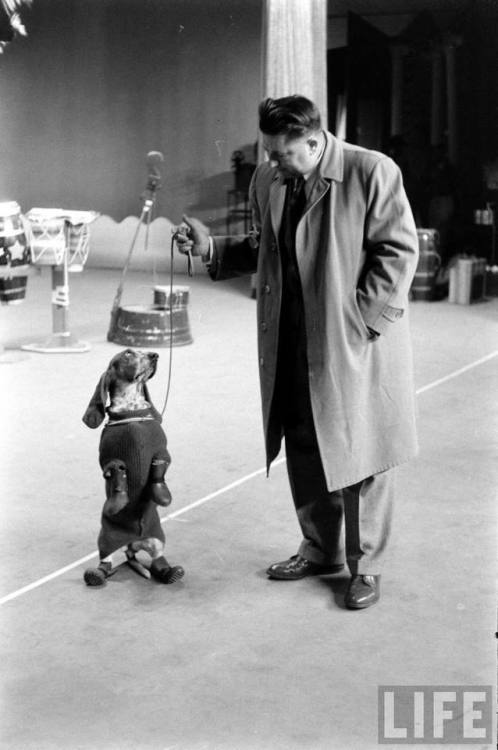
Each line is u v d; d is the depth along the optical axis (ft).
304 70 30.91
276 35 30.76
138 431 10.93
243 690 8.89
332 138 10.31
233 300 34.86
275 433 11.09
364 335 10.30
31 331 27.43
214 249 11.29
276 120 9.78
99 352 24.70
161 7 41.86
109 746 7.98
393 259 10.14
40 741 8.04
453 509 13.73
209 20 41.47
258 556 12.13
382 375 10.55
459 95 39.29
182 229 11.34
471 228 39.22
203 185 42.47
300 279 10.43
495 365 23.91
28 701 8.66
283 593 11.09
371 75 38.60
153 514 11.25
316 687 8.96
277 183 10.54
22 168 45.03
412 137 39.86
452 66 39.29
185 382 21.43
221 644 9.80
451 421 18.49
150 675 9.16
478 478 15.10
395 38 39.78
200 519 13.35
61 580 11.37
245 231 41.88
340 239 10.19
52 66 43.91
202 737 8.13
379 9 41.11
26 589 11.10
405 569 11.68
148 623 10.27
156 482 10.98
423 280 35.42
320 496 11.26
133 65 42.91
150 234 43.27
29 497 14.16
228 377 21.97
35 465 15.64
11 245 22.70
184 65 42.11
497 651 9.70
